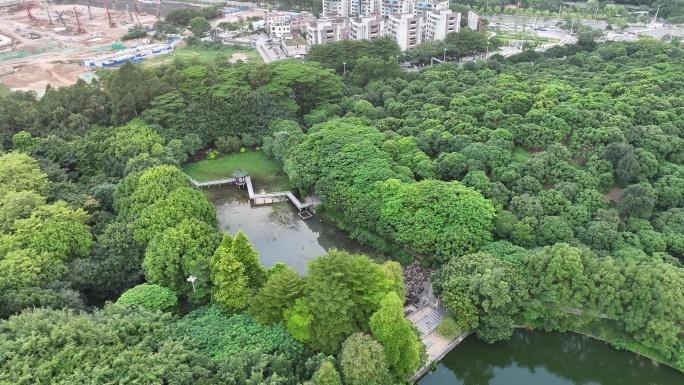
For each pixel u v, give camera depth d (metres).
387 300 51.25
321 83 133.38
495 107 110.00
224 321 57.06
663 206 81.81
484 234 72.81
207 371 47.91
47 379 44.25
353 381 48.44
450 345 63.31
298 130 115.62
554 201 78.69
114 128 110.31
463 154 92.88
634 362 62.81
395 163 94.31
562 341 65.81
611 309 62.03
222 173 112.38
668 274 60.75
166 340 51.28
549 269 63.56
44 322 49.56
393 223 77.69
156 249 67.31
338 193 87.31
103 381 44.53
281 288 55.66
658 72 127.38
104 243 70.25
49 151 96.19
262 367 48.50
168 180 82.69
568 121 100.56
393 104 120.88
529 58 163.62
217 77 127.88
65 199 81.25
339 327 53.19
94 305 67.75
